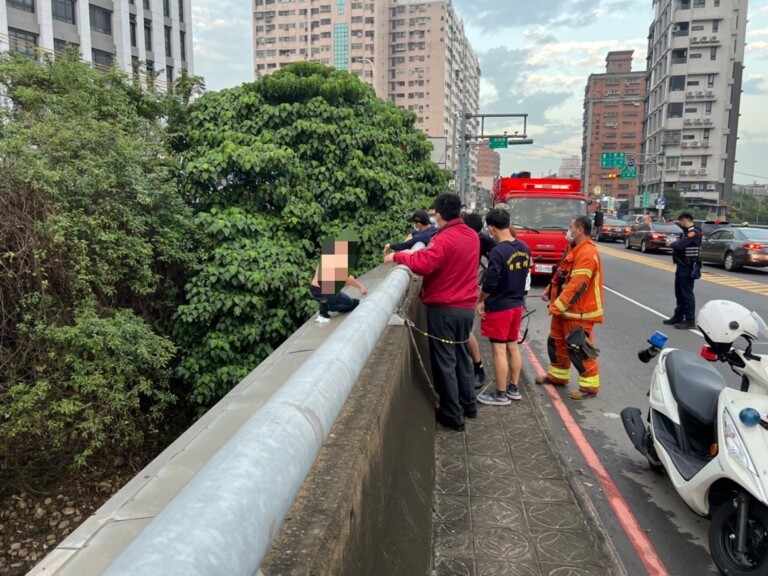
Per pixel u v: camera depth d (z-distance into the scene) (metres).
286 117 8.06
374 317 2.12
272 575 1.23
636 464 4.45
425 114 138.38
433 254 4.14
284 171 7.58
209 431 2.19
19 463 5.59
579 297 5.73
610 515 3.71
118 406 4.82
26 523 5.23
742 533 2.79
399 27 138.00
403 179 9.02
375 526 1.95
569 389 6.29
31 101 6.38
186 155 7.49
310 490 1.61
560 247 14.21
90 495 5.57
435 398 4.68
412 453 3.09
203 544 0.69
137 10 47.50
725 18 79.62
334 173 7.97
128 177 5.69
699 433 3.56
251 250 6.68
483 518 3.32
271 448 0.94
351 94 8.67
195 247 6.80
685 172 83.56
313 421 1.12
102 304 5.43
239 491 0.80
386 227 7.92
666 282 15.26
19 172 4.80
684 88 82.62
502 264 5.09
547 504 3.48
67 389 4.84
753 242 17.83
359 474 1.78
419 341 4.91
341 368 1.44
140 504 1.71
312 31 137.50
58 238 4.64
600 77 135.62
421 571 2.45
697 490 3.15
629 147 135.25
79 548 1.52
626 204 102.44
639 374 6.87
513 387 5.40
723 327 3.21
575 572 2.84
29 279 4.80
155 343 5.22
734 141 85.94
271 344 6.77
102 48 45.06
